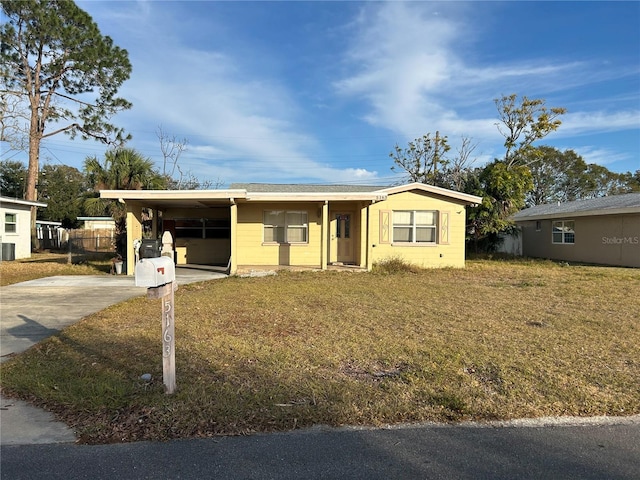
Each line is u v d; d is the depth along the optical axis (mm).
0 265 15781
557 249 21812
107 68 21719
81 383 3957
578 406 3607
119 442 3023
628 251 17328
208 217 17359
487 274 13797
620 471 2684
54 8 20531
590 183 42312
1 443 3008
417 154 31422
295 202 15438
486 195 20453
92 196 16797
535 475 2639
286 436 3107
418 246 15820
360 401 3646
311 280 11781
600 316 7094
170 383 3723
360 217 15117
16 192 40438
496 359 4770
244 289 10008
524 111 24594
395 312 7348
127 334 5742
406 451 2922
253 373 4289
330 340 5523
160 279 3537
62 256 21078
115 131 23078
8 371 4340
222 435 3111
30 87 21188
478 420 3381
